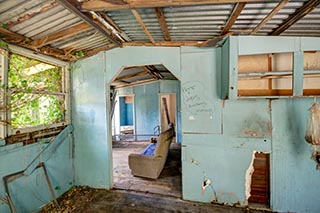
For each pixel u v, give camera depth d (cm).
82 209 271
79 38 272
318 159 240
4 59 225
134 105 766
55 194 301
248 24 218
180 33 255
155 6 174
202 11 194
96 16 211
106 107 328
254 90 262
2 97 224
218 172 279
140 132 764
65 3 165
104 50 323
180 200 293
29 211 255
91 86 335
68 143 335
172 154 541
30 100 267
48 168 289
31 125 270
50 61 300
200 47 282
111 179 336
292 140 249
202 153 285
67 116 338
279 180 256
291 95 244
